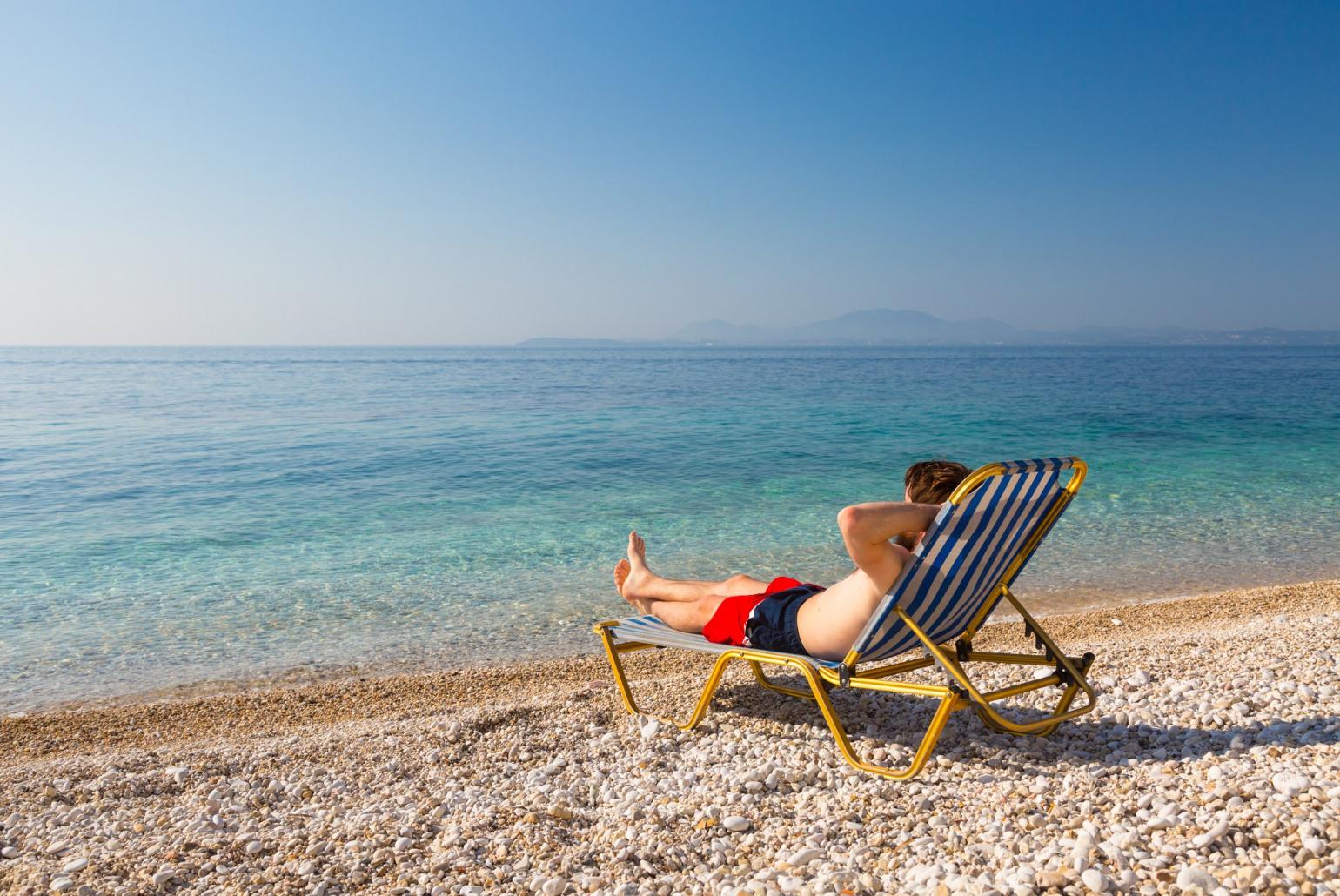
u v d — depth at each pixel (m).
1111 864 2.27
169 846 2.93
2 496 13.40
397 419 27.34
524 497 13.27
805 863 2.54
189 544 10.09
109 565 9.12
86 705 5.54
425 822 3.04
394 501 12.88
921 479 3.45
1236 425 25.69
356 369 85.62
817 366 96.44
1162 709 3.68
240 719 5.21
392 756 3.88
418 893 2.53
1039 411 30.97
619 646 4.32
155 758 4.00
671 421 26.98
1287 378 61.94
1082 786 2.90
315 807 3.32
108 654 6.48
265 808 3.32
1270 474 15.23
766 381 58.12
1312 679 3.98
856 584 3.34
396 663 6.26
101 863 2.79
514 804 3.17
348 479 15.01
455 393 43.00
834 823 2.82
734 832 2.82
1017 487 3.10
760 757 3.52
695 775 3.36
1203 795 2.62
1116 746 3.35
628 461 17.44
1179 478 14.74
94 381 55.22
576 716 4.30
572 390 46.56
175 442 20.66
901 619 3.23
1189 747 3.22
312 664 6.26
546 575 8.67
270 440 21.12
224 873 2.71
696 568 8.92
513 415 29.19
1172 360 126.12
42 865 2.81
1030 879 2.21
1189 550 9.53
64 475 15.47
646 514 11.83
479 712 4.55
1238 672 4.25
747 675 5.08
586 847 2.77
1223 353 196.38
